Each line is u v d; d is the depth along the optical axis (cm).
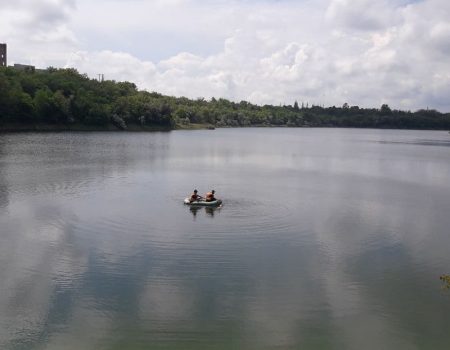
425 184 7356
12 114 15888
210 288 2750
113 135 16600
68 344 2131
